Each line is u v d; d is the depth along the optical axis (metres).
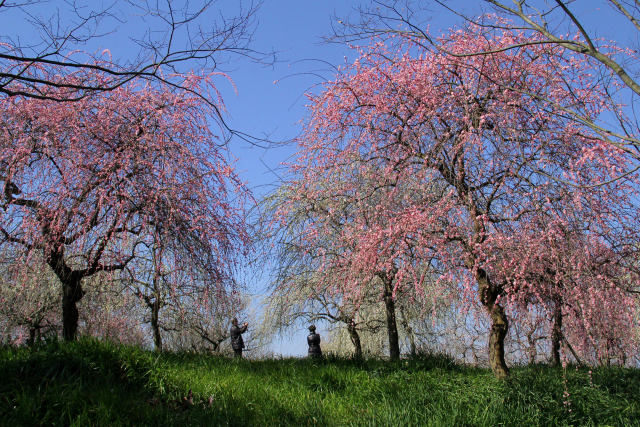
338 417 6.44
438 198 8.13
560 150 7.74
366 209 8.95
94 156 8.64
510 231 7.80
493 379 7.96
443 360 10.09
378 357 14.84
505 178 7.66
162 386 6.24
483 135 7.68
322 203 10.37
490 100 8.13
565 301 7.62
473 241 7.66
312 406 6.67
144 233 8.70
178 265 8.85
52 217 8.29
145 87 9.69
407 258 8.23
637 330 9.68
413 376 8.52
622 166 7.45
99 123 8.84
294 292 14.87
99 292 10.30
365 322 16.16
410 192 8.27
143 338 17.83
